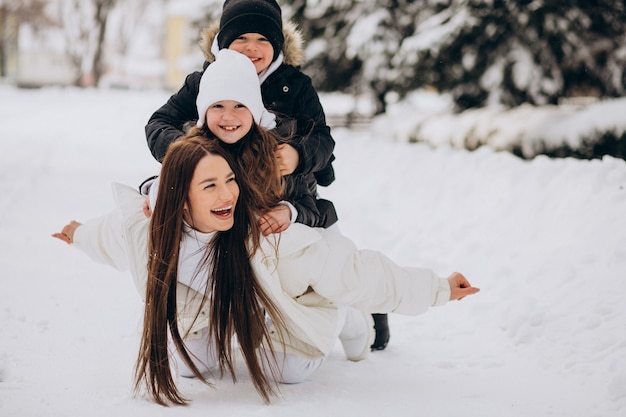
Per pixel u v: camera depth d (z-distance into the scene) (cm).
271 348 354
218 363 382
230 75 343
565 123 930
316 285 348
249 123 348
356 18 1450
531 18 1163
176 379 378
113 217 370
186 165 329
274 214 345
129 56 7700
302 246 343
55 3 5653
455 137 1084
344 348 420
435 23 1245
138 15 6400
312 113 396
